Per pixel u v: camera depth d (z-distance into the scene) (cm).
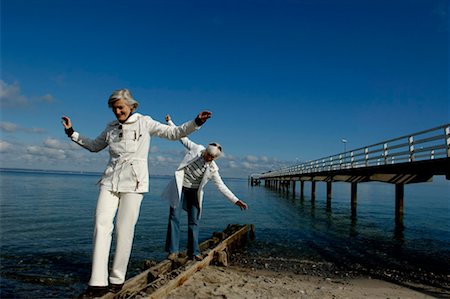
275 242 1047
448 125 971
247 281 482
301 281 599
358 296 467
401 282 631
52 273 620
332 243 1066
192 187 501
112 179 298
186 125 292
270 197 3756
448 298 507
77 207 1833
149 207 2092
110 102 296
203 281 442
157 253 807
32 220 1276
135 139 299
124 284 351
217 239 791
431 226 1543
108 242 297
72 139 315
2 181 4866
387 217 1950
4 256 730
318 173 2367
